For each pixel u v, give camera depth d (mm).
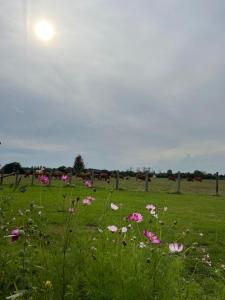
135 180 60250
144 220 12812
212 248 10094
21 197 18719
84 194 22312
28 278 4750
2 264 5059
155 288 4547
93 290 4512
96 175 51594
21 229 5148
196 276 7176
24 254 4883
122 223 9906
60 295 4602
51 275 4766
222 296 5188
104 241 5406
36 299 4488
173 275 4844
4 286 4793
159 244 5387
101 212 14750
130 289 4430
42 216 6031
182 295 4664
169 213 17250
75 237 5688
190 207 21312
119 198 24344
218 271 6457
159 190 39438
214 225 14289
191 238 10836
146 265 4777
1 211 5844
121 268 4617
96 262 4738
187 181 66625
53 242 5918
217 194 35344
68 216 5473
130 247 5211
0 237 5582
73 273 4805
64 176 6859
